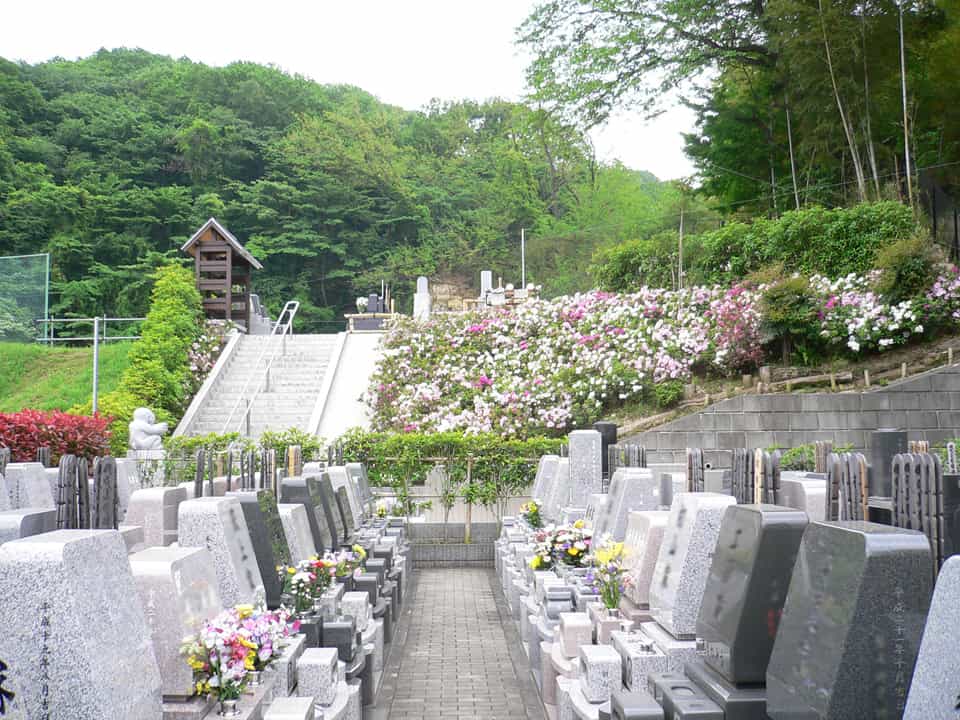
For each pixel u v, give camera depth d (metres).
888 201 18.09
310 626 5.11
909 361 16.09
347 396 18.81
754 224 20.42
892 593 2.39
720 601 3.46
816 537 2.72
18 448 11.95
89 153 49.53
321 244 48.16
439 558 12.75
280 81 57.94
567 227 49.53
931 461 3.08
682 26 23.05
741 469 4.91
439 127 60.47
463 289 49.12
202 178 50.88
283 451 13.44
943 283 16.14
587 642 5.21
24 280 26.91
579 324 18.50
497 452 13.16
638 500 6.28
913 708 2.11
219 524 4.40
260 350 21.69
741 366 17.17
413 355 18.94
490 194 52.59
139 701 2.79
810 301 16.41
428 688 6.64
